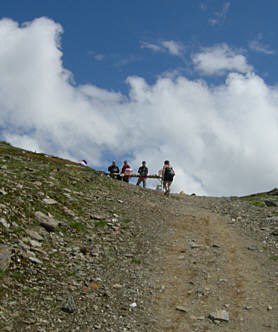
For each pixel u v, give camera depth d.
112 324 8.07
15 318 7.54
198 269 11.63
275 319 8.61
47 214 13.61
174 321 8.49
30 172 18.81
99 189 20.44
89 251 11.98
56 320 7.86
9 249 9.93
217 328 8.24
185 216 18.73
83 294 9.24
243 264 12.23
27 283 9.05
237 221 18.50
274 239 15.17
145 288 10.09
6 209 12.09
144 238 14.36
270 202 23.27
